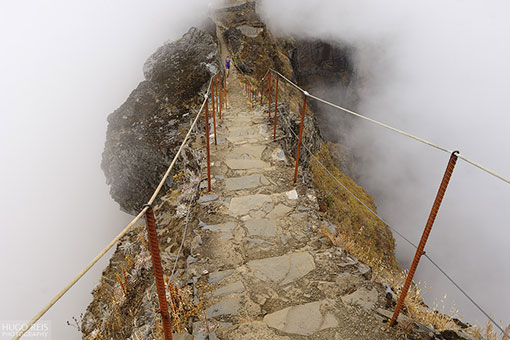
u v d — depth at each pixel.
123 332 4.97
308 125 17.62
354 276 4.10
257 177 6.69
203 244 4.81
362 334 3.24
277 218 5.39
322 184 14.31
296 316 3.50
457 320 4.11
